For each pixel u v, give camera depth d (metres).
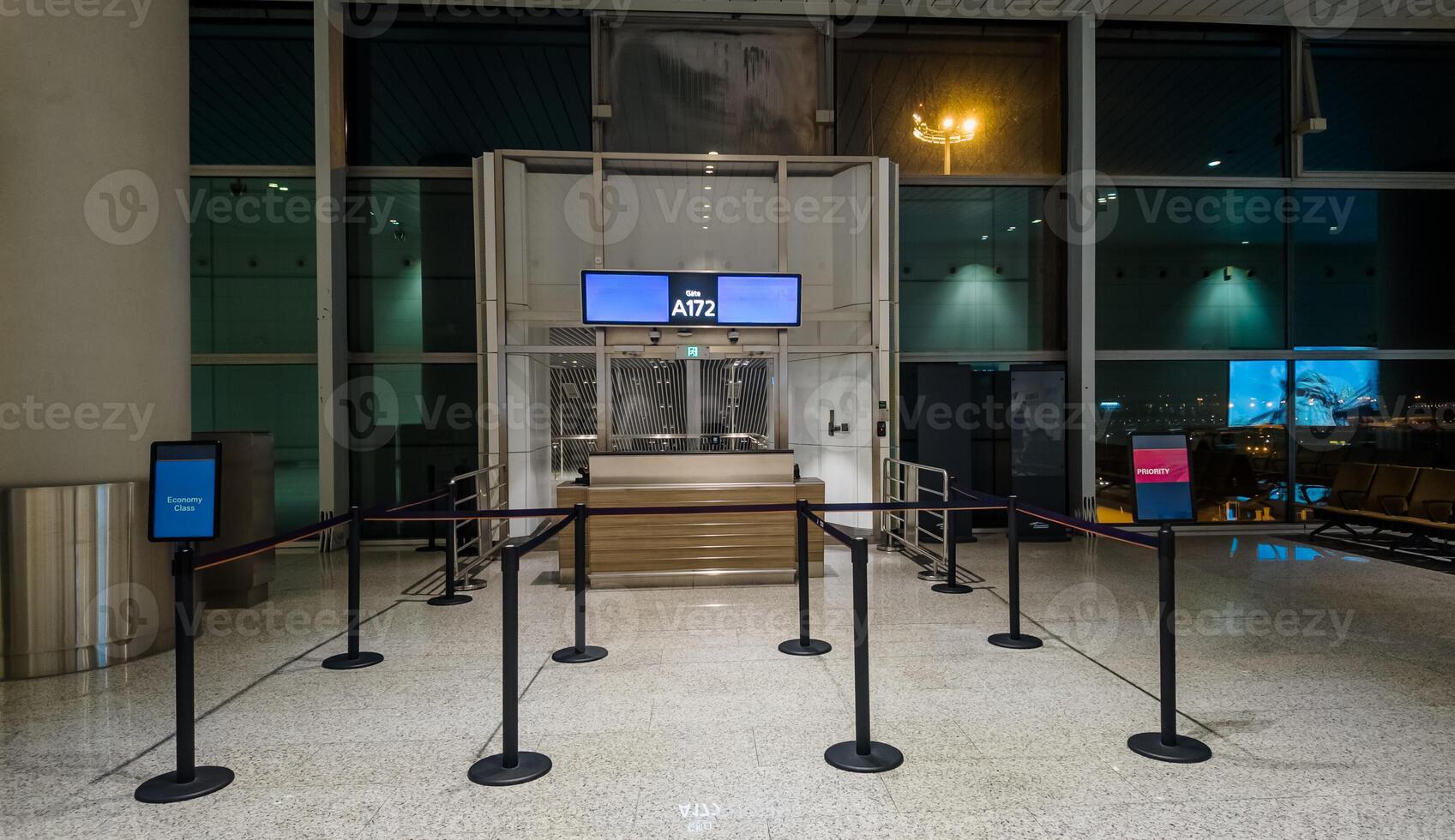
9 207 4.12
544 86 8.41
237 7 8.16
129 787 2.83
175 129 4.82
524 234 8.01
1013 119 8.81
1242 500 8.85
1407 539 7.81
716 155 7.84
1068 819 2.55
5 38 4.09
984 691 3.76
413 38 8.39
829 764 2.97
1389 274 8.87
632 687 3.85
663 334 7.37
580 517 4.40
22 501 4.07
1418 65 8.88
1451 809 2.61
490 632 4.95
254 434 5.71
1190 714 3.46
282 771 2.96
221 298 8.25
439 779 2.88
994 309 8.81
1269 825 2.51
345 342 8.18
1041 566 6.96
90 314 4.35
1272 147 8.82
